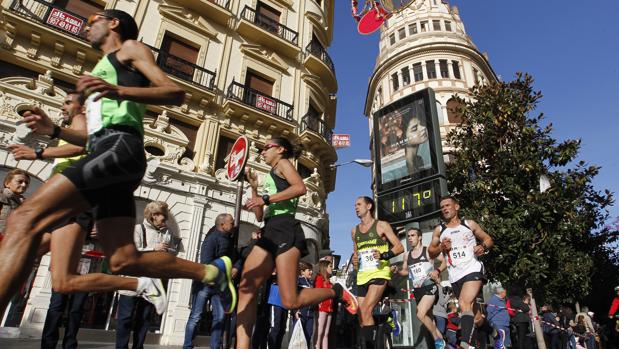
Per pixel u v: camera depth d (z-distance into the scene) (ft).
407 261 19.11
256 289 8.79
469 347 12.47
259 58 50.29
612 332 39.63
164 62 41.96
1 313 4.26
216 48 47.34
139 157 5.53
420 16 104.17
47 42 35.06
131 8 42.34
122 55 5.96
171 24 44.47
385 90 100.07
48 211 4.70
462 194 38.42
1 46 32.76
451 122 80.69
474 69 93.15
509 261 32.53
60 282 7.07
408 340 20.29
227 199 39.55
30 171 30.53
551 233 32.76
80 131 7.45
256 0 53.67
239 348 8.30
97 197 5.18
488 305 23.62
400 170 24.59
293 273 8.70
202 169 39.50
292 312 21.18
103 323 29.68
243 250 15.07
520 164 35.60
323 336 18.44
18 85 32.40
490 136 38.93
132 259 5.70
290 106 49.83
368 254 14.79
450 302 28.14
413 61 95.30
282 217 9.23
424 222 22.20
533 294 33.01
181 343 31.81
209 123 42.22
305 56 55.62
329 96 59.82
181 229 36.04
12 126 30.53
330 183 61.93
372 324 13.80
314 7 61.52
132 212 5.75
